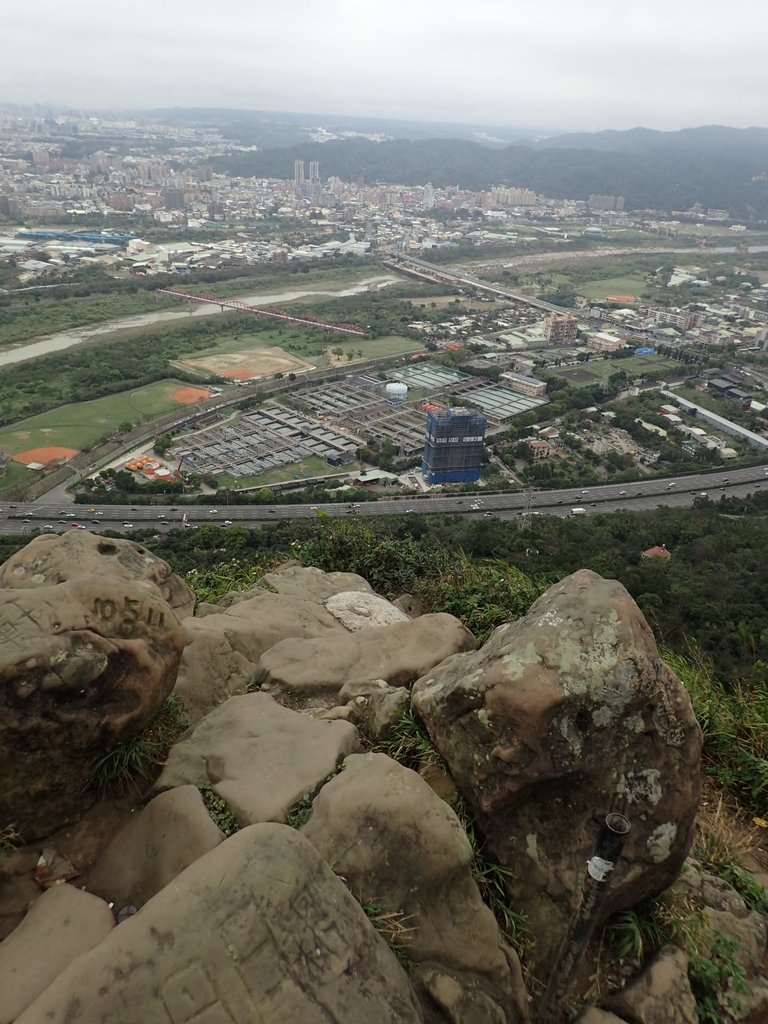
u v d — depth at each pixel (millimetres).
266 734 5125
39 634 4164
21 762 4082
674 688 4570
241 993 3092
